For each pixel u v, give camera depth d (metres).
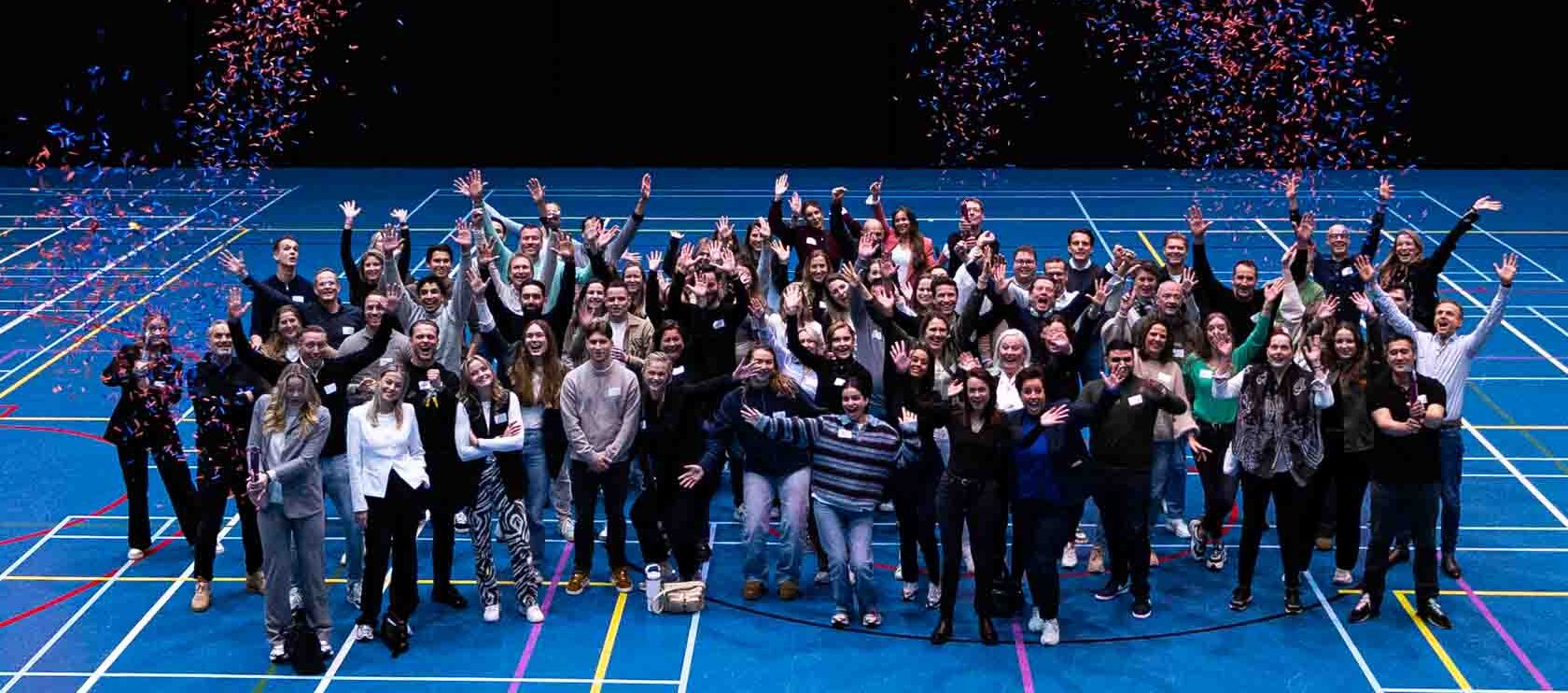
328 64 29.61
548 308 13.68
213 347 10.91
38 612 10.78
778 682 9.80
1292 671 9.91
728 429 10.61
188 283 20.56
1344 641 10.32
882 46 29.59
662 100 30.23
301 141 30.03
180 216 25.25
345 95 29.89
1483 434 14.47
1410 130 29.45
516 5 29.69
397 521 10.14
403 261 14.55
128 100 28.69
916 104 29.81
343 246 13.72
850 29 29.59
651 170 30.28
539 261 14.22
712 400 10.98
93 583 11.29
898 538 12.29
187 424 14.62
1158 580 11.33
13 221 24.75
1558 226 24.36
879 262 12.88
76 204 26.09
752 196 27.05
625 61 30.02
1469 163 29.55
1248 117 21.78
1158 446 11.19
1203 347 11.40
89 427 14.77
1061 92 29.33
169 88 28.58
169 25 28.28
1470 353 11.10
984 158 29.86
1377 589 10.55
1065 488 10.04
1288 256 11.80
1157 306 11.96
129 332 17.94
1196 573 11.45
